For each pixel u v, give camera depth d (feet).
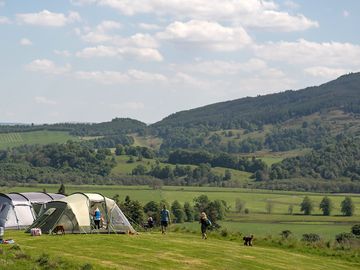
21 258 79.66
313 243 136.67
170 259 96.27
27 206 145.69
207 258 100.73
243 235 143.43
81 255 92.12
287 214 430.61
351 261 121.19
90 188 554.46
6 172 646.74
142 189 559.79
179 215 361.71
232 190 578.25
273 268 100.07
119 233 128.36
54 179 624.59
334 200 504.43
